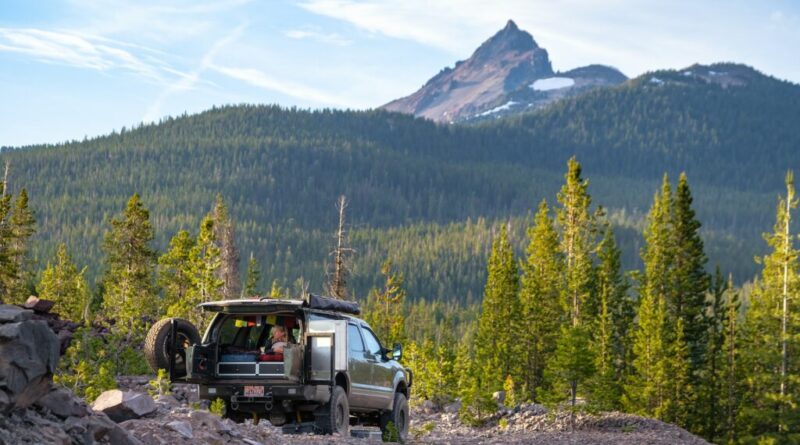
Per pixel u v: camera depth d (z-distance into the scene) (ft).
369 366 56.13
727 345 197.88
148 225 215.72
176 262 194.29
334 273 180.65
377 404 57.47
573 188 241.96
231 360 50.34
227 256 233.14
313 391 49.78
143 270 212.64
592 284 230.07
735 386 196.13
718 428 197.06
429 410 119.65
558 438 73.20
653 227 225.56
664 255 222.69
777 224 186.39
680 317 216.95
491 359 224.12
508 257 247.91
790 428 182.09
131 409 40.96
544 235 239.71
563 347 93.97
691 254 221.05
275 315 52.08
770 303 187.21
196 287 165.37
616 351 225.97
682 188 223.10
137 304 194.90
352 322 55.57
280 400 50.67
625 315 232.12
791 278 183.32
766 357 180.45
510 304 237.86
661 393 189.06
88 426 32.04
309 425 51.01
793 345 182.60
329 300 52.85
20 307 31.14
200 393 50.37
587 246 241.14
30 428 29.60
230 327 52.47
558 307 222.07
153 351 49.73
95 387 80.53
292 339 52.80
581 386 95.25
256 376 49.88
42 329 29.48
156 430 36.17
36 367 29.07
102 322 172.14
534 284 220.02
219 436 38.99
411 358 145.18
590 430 85.97
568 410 92.32
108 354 116.57
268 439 42.98
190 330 51.01
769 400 180.24
